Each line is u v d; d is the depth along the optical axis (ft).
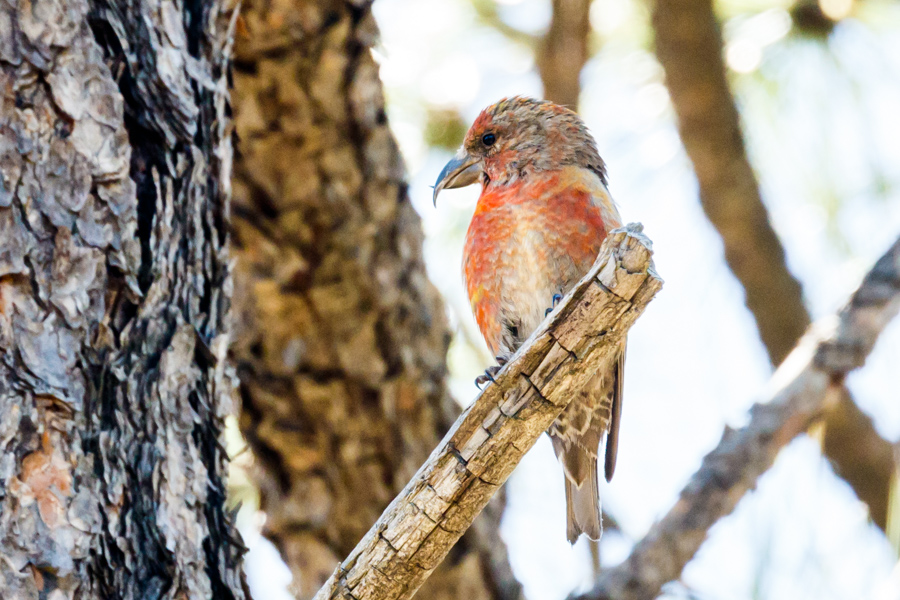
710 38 28.53
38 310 12.26
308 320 22.35
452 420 23.45
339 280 22.27
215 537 13.55
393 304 22.50
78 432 12.30
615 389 22.17
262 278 22.26
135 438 12.84
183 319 13.53
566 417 22.44
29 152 12.39
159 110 13.55
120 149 13.01
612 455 22.31
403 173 23.04
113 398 12.71
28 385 12.05
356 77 22.03
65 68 12.71
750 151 30.42
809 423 22.33
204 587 13.14
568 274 21.53
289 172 22.12
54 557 11.86
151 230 13.28
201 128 14.21
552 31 28.04
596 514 22.41
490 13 31.12
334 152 22.12
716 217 29.89
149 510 12.76
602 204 21.71
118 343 12.87
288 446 22.63
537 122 23.70
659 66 31.73
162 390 13.17
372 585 12.66
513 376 12.60
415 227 23.26
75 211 12.62
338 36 21.70
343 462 22.61
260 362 22.48
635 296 12.39
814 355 22.63
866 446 28.50
